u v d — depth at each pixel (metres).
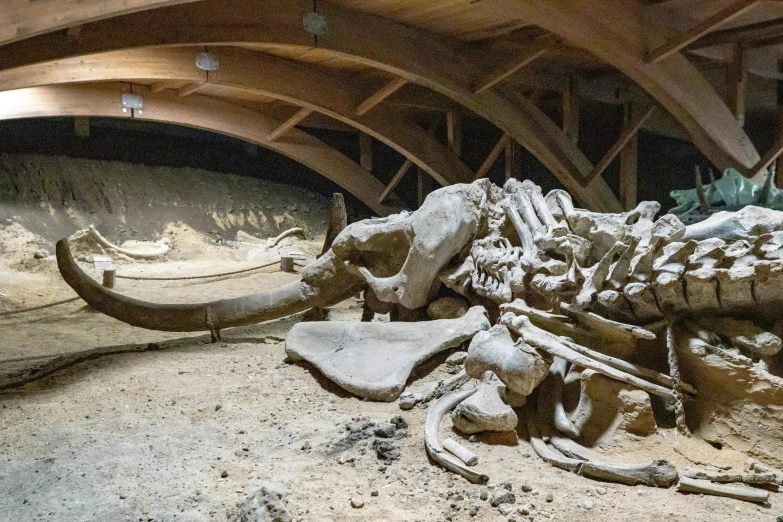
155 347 6.57
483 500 3.16
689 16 8.44
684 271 3.62
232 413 4.57
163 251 13.09
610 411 3.74
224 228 14.80
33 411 4.76
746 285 3.47
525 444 3.78
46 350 7.00
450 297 5.56
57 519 3.21
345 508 3.16
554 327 4.25
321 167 14.13
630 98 11.27
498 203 5.55
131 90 11.66
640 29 8.01
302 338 5.59
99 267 11.14
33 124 13.55
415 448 3.79
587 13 7.60
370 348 5.25
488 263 4.98
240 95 12.51
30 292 9.99
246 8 7.82
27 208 12.44
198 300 9.83
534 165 14.88
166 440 4.12
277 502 3.07
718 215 4.29
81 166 13.80
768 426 3.38
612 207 11.01
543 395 4.05
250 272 12.32
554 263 4.32
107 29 7.34
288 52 10.03
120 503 3.31
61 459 3.87
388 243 5.75
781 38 8.54
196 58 9.30
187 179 15.12
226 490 3.42
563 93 10.92
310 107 11.03
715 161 9.31
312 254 14.34
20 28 5.47
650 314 3.89
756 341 3.50
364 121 11.44
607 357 3.81
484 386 4.00
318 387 5.01
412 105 11.91
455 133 12.50
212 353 6.20
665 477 3.21
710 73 10.52
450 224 5.22
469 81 9.77
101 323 8.49
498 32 9.30
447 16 8.67
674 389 3.66
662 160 14.01
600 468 3.31
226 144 16.22
